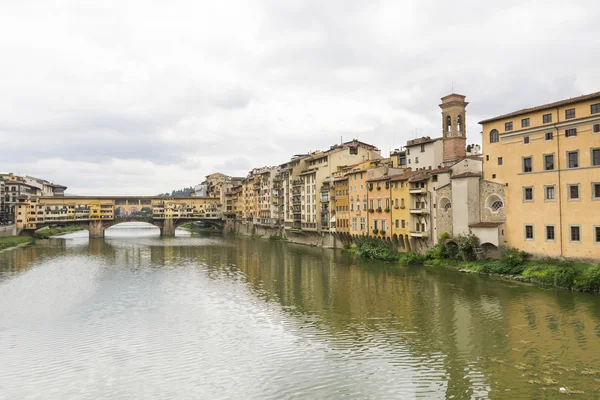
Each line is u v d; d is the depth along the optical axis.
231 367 32.12
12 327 42.38
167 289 59.62
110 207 169.00
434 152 84.50
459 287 54.44
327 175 110.88
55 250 111.88
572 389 27.00
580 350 33.03
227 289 58.97
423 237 74.81
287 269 74.94
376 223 87.69
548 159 57.41
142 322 43.75
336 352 34.56
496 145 64.38
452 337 37.03
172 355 34.62
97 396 27.97
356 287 57.47
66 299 54.03
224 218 188.12
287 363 32.66
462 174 67.44
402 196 79.62
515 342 35.22
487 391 27.23
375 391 27.89
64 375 31.05
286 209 131.75
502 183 63.38
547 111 57.69
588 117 52.62
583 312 41.84
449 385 28.28
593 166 52.25
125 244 129.25
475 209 66.50
